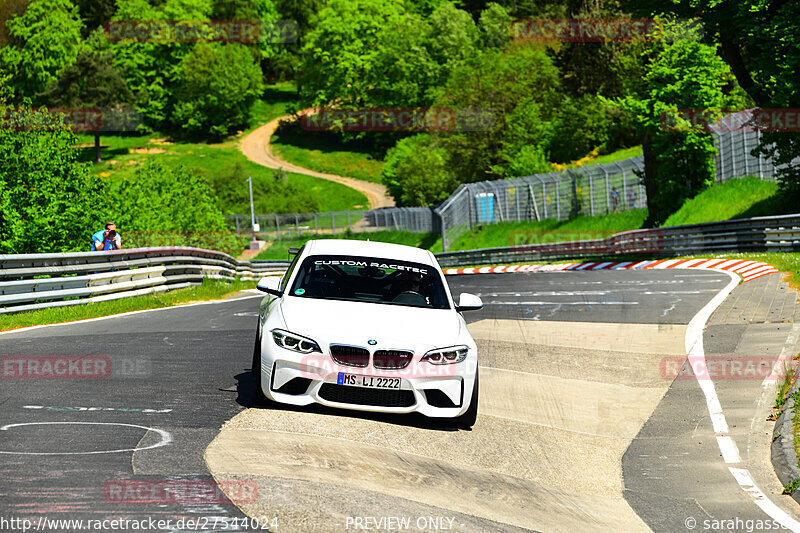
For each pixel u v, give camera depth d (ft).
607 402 59.82
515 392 61.52
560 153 504.43
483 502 36.50
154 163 376.68
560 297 126.62
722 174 279.49
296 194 644.27
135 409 46.24
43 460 35.04
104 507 29.60
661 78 277.85
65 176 232.73
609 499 40.14
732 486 42.06
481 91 524.11
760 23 191.72
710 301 107.86
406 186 552.41
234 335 83.41
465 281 178.50
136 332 82.17
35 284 99.30
